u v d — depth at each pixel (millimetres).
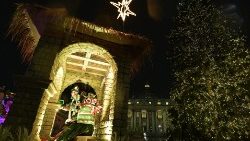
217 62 15070
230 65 14578
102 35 10133
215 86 14430
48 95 9250
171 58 17562
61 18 9305
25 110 7871
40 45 9062
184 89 15711
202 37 16562
